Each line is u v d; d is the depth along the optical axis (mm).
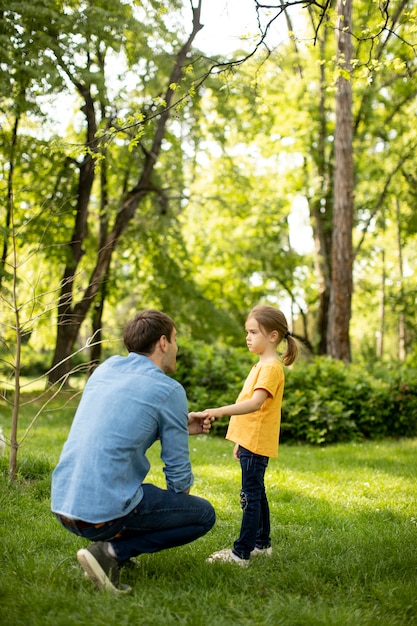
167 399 2918
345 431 9719
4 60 8844
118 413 2840
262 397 3311
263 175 21047
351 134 13430
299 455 7926
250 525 3354
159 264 16750
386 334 29422
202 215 20219
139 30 9617
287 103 16344
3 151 11125
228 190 19156
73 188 13672
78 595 2789
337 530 4254
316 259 18688
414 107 15906
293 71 16094
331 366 10555
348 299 13617
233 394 9883
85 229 14086
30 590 2861
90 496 2727
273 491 5438
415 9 5457
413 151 16156
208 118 14164
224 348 11531
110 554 2863
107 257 14500
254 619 2666
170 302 16750
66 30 9172
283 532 4160
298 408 9484
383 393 10062
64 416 10977
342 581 3256
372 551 3709
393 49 13641
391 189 17359
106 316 21109
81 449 2816
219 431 9820
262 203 20734
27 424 9484
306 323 23688
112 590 2840
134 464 2883
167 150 14875
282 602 2834
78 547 3623
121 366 3053
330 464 7133
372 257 25172
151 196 15727
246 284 24141
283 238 22375
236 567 3277
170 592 2891
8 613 2637
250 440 3355
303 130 16797
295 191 18844
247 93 11344
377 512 4801
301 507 4879
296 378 10156
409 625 2756
